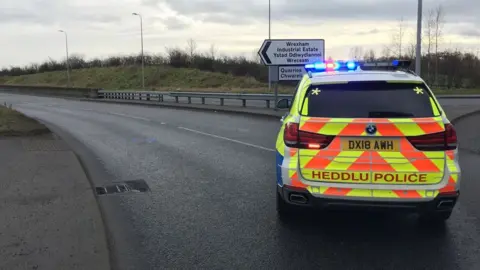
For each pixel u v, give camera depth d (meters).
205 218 5.08
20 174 6.91
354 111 4.22
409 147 4.05
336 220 4.94
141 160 8.77
